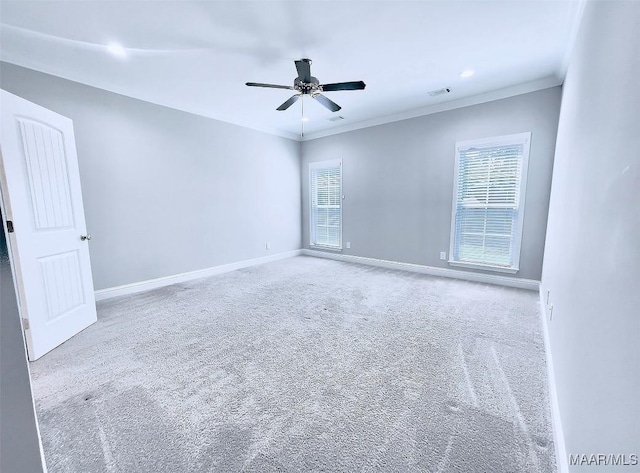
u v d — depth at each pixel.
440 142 4.12
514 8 2.03
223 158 4.57
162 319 2.79
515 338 2.35
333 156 5.43
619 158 0.85
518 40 2.45
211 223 4.47
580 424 1.03
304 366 1.99
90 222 3.23
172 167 3.94
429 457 1.28
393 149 4.61
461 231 4.09
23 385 0.51
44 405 1.62
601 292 0.93
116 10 1.99
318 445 1.35
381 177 4.81
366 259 5.17
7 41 2.38
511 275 3.72
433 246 4.37
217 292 3.63
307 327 2.60
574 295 1.35
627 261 0.72
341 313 2.92
